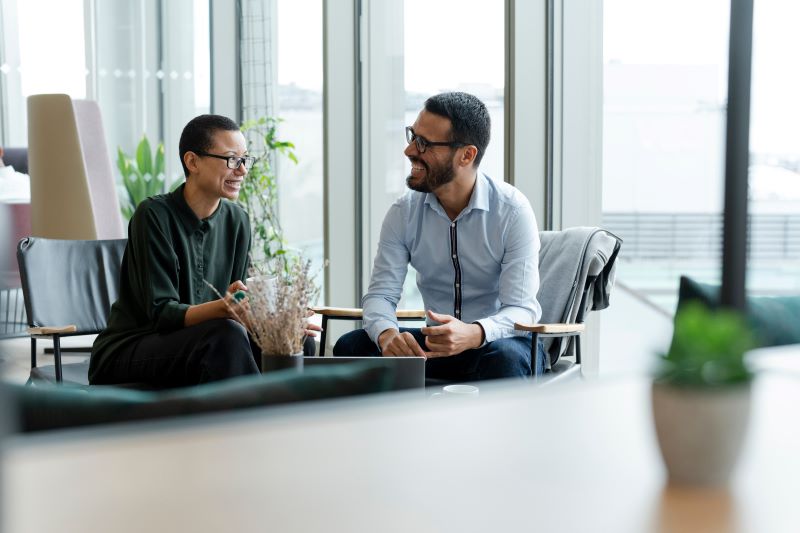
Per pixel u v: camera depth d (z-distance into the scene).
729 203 1.64
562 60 3.87
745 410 0.72
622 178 3.78
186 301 2.77
